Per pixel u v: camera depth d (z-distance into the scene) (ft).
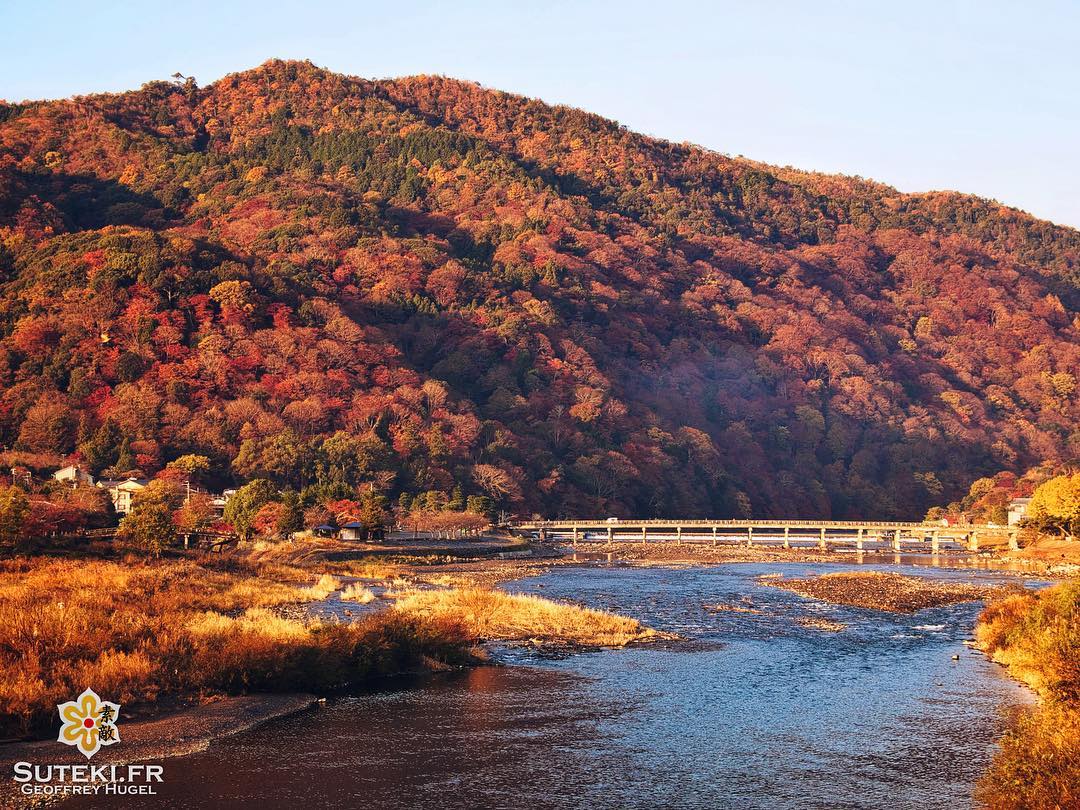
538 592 270.67
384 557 382.01
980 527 535.19
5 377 579.07
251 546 377.09
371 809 87.51
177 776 94.53
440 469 598.34
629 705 125.49
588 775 97.60
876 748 107.55
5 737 101.40
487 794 91.86
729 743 108.88
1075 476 469.98
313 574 288.71
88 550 280.72
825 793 93.20
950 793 93.45
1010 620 169.17
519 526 572.10
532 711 121.70
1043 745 89.56
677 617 213.87
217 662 123.95
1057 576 341.00
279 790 91.56
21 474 457.68
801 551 526.98
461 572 344.49
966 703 128.16
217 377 611.88
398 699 126.62
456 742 107.55
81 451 519.60
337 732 110.42
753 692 133.90
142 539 298.56
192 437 558.97
